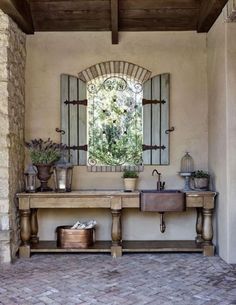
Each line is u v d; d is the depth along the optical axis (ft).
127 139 18.15
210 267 14.21
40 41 17.85
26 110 17.83
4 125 14.83
